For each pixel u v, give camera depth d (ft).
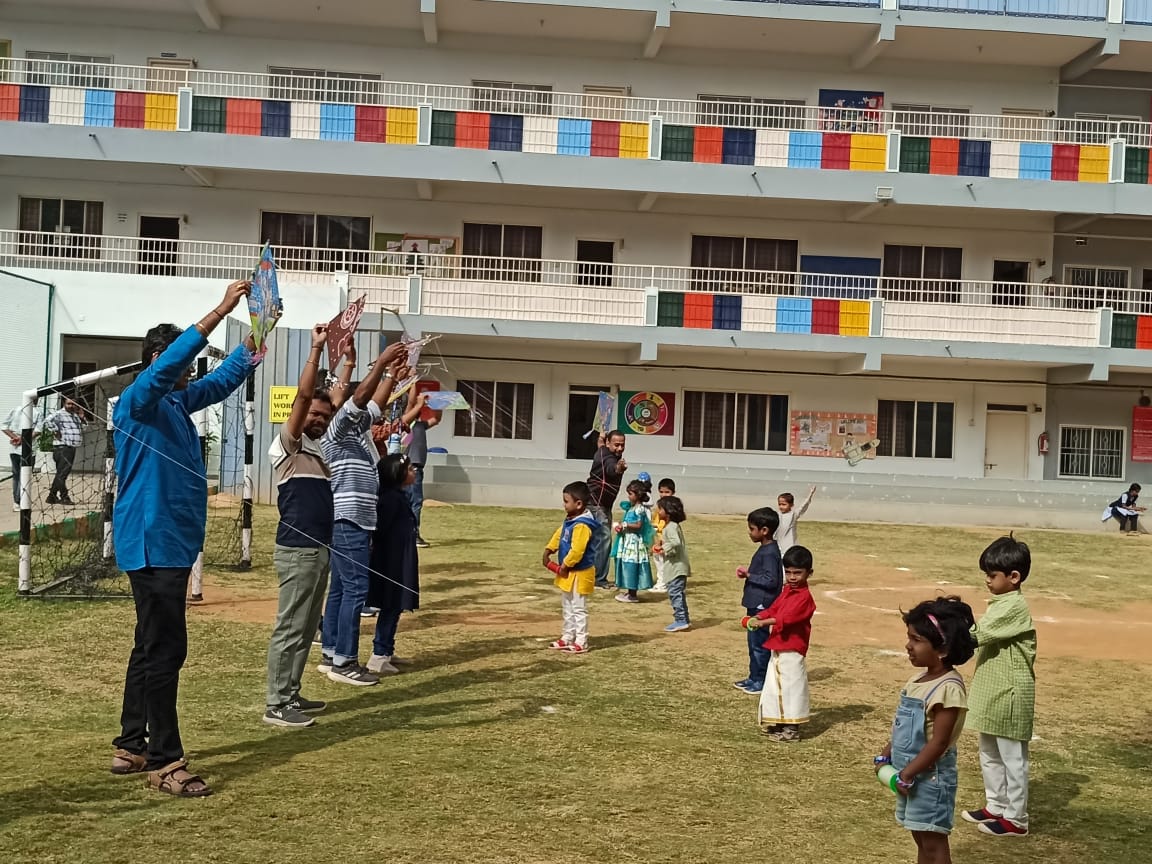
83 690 24.63
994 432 93.61
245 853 15.99
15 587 34.99
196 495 18.72
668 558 36.19
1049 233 91.61
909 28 85.76
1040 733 26.45
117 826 16.74
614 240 90.58
